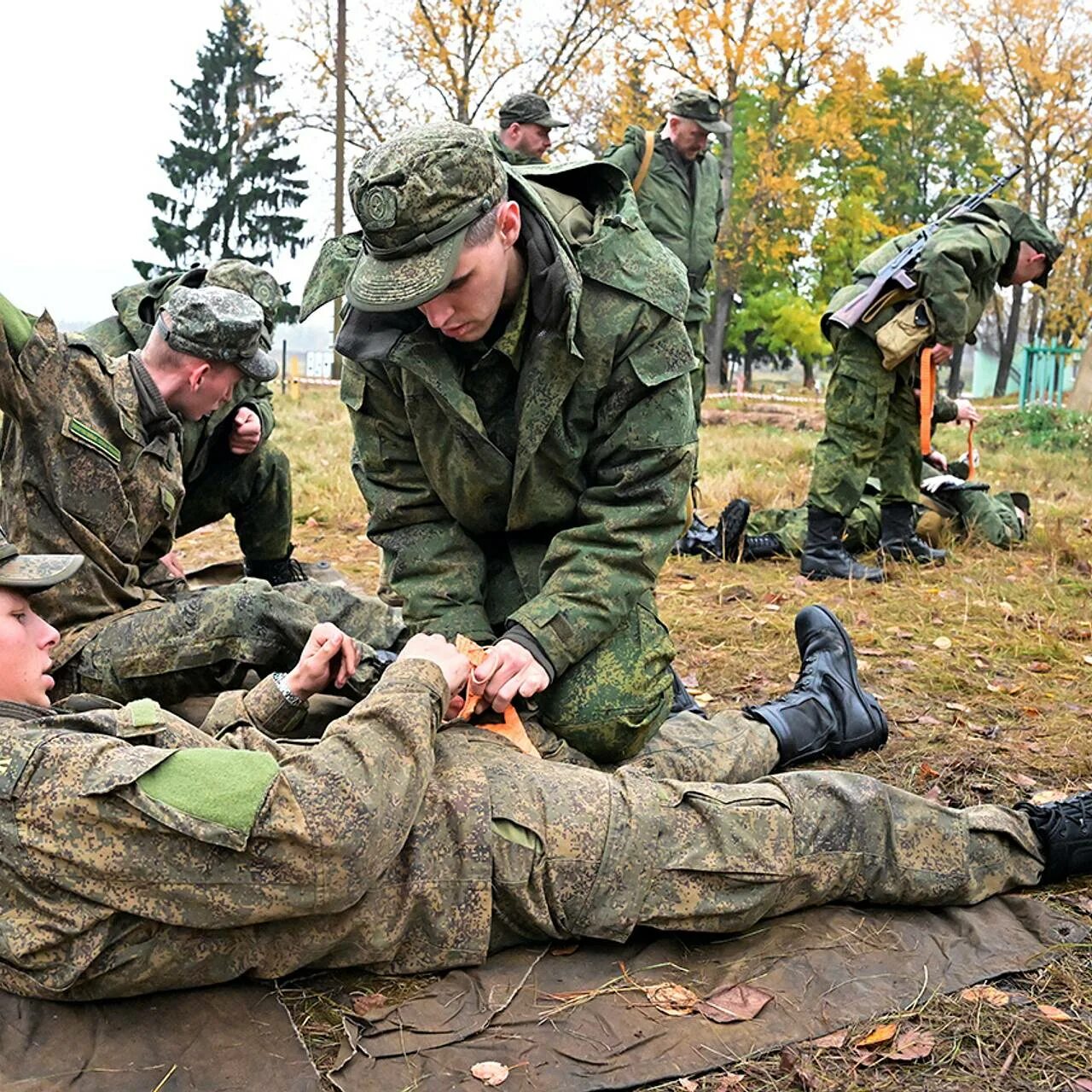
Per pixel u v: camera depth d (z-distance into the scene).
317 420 14.49
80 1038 2.09
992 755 3.50
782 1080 2.04
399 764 2.21
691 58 25.02
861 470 5.84
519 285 2.71
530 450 2.90
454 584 3.16
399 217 2.44
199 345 3.32
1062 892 2.68
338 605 3.54
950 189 44.62
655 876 2.37
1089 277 37.38
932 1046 2.10
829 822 2.48
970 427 6.71
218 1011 2.19
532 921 2.36
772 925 2.50
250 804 2.04
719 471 9.88
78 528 3.24
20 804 2.04
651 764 2.95
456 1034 2.14
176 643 3.24
